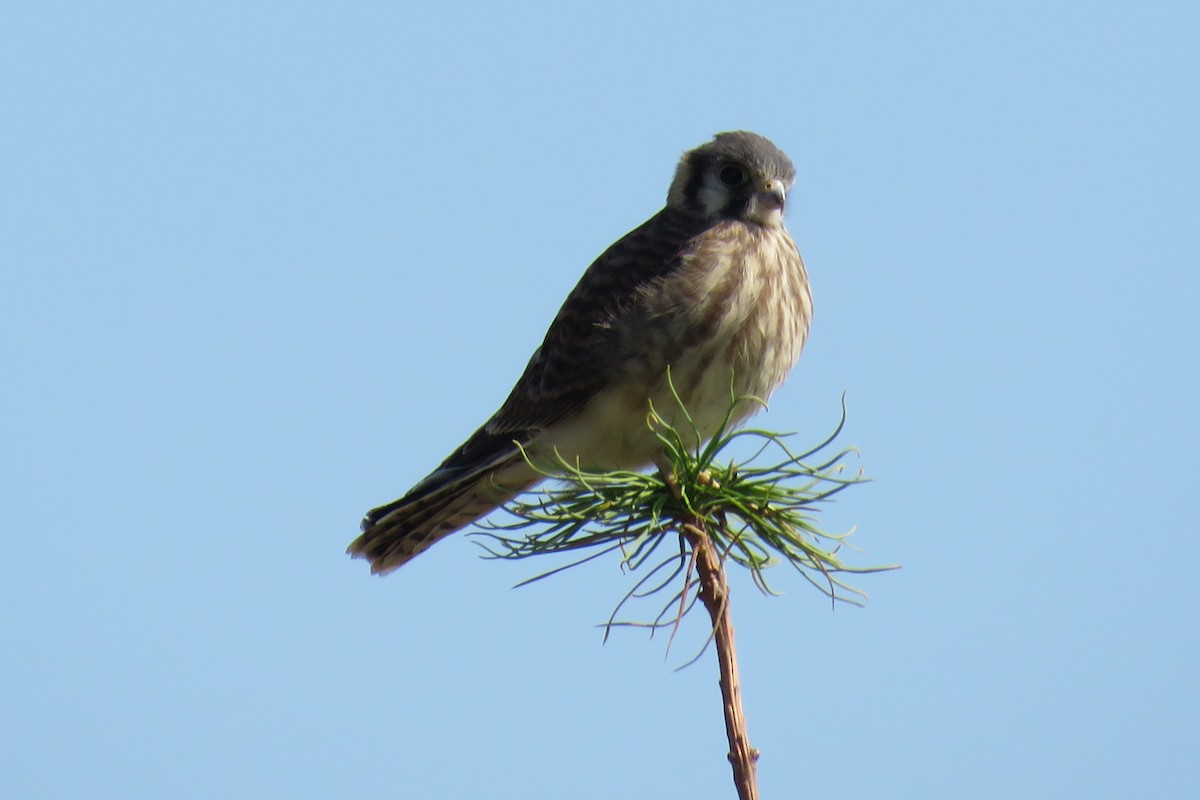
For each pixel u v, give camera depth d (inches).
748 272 401.7
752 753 225.3
